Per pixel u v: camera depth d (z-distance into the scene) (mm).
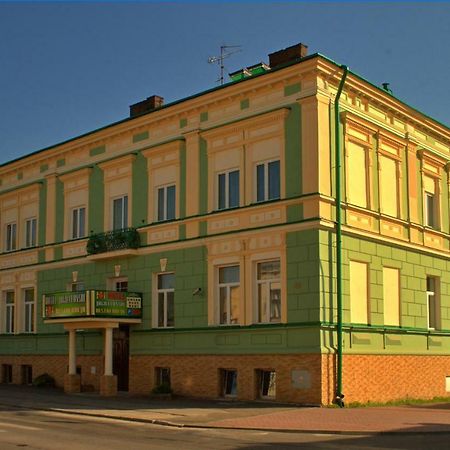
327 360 22484
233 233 25266
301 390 22578
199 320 26109
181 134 27672
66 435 15930
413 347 27156
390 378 25391
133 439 15312
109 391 27016
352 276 24500
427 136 30172
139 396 26609
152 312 27922
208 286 25938
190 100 27125
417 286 28062
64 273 32469
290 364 22969
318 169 23250
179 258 27188
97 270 30672
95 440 15031
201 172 26859
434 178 30500
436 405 24609
